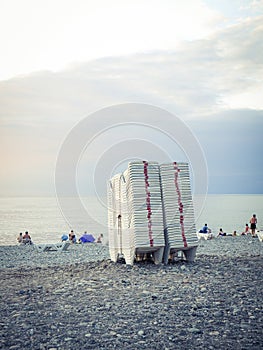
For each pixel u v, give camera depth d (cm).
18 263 2106
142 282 1355
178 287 1265
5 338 842
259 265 1661
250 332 852
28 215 7362
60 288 1301
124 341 812
